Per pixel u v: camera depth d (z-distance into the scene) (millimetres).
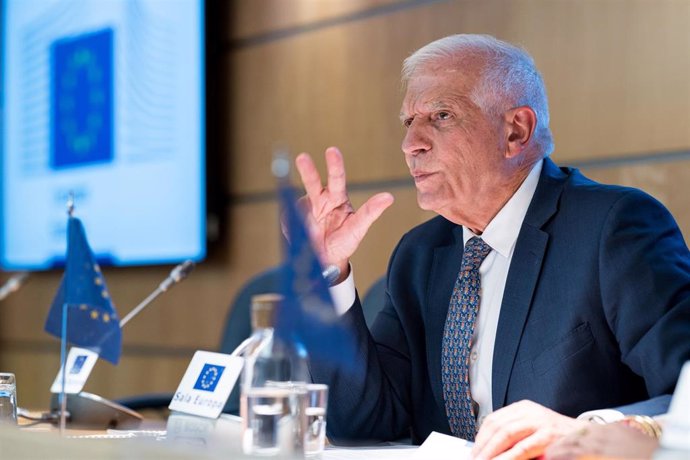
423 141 3703
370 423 3814
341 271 3674
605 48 5906
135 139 8562
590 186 3615
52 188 9438
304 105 7746
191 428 3172
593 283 3391
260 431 2549
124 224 8672
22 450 2576
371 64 7289
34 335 10141
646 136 5715
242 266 8102
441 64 3736
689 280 3256
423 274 4020
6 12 9969
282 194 2656
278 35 7965
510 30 6395
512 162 3678
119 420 3879
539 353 3445
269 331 3434
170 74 8289
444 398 3760
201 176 8047
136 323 8961
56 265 9398
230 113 8266
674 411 1909
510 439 2662
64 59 9289
